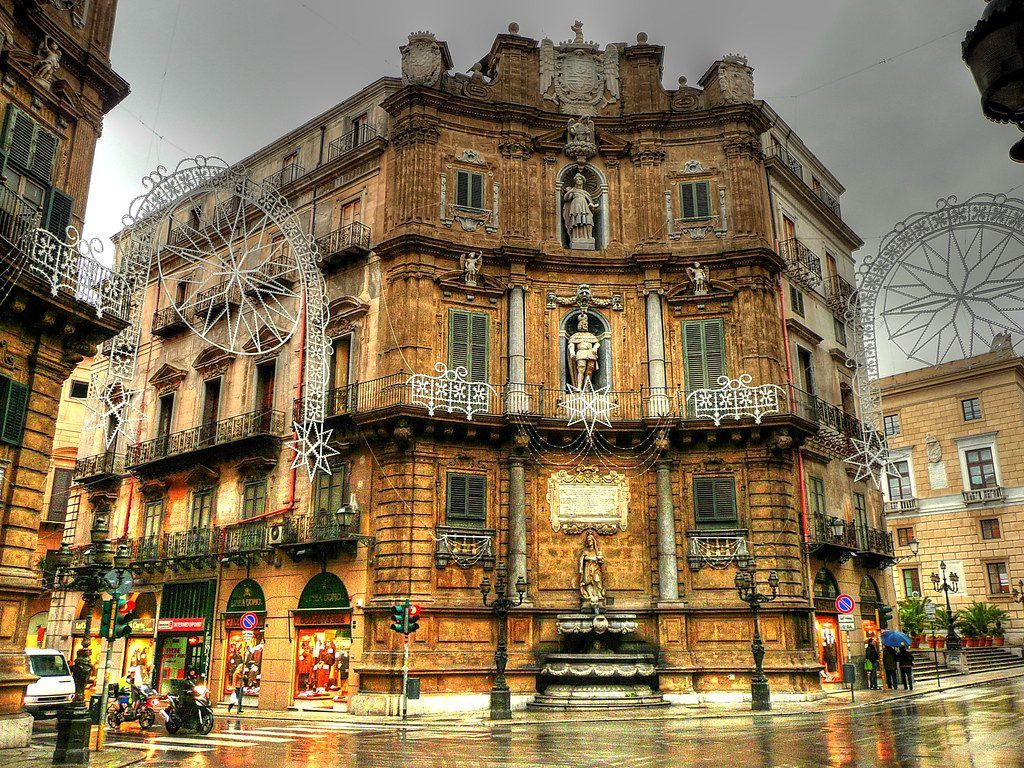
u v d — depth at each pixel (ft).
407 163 100.58
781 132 121.29
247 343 112.57
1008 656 146.41
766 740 55.88
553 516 93.91
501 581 79.20
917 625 145.59
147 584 116.47
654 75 108.68
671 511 93.25
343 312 100.58
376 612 87.15
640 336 99.86
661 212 103.30
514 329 97.55
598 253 101.65
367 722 76.43
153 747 57.72
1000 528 158.10
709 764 45.09
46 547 143.02
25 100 62.75
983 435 160.86
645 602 91.56
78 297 62.18
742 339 98.68
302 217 112.27
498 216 102.12
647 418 94.02
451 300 97.66
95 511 128.77
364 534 90.94
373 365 96.78
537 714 79.56
